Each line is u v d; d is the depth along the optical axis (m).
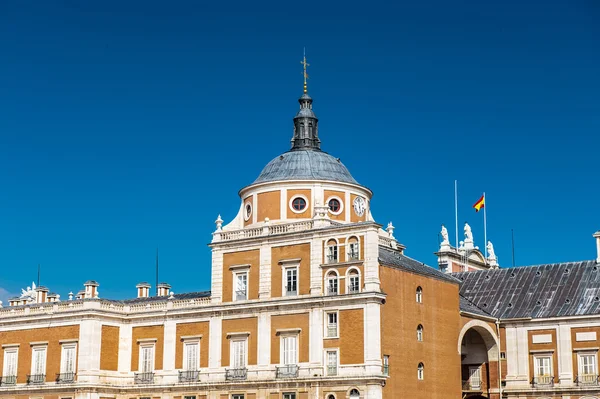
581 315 94.81
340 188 96.44
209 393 90.81
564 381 94.75
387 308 84.44
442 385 90.38
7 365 103.00
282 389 85.81
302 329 86.06
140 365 97.12
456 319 94.31
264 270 89.69
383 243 98.00
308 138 102.38
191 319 94.31
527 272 106.12
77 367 96.25
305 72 104.94
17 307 104.31
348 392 82.12
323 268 86.00
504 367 98.81
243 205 98.88
